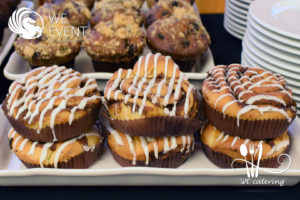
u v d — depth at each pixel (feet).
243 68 1.36
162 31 1.82
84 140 1.29
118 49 1.74
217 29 2.31
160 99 1.19
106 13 2.08
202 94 1.35
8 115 1.24
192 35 1.82
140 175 1.22
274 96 1.22
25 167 1.32
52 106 1.21
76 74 1.34
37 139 1.25
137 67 1.28
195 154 1.39
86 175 1.20
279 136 1.30
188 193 1.25
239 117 1.21
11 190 1.24
